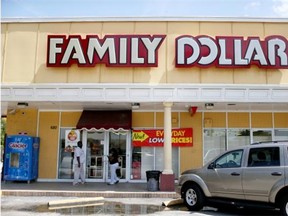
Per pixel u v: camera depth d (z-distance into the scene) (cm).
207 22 1497
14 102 1495
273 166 880
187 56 1449
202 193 1015
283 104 1501
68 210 1023
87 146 1694
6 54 1494
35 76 1475
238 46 1454
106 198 1274
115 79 1462
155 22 1501
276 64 1447
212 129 1692
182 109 1686
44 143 1702
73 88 1444
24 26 1514
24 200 1204
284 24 1498
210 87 1425
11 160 1585
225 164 983
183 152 1678
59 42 1470
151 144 1673
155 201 1209
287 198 846
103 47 1462
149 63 1448
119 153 1681
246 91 1429
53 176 1675
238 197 930
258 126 1688
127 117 1642
